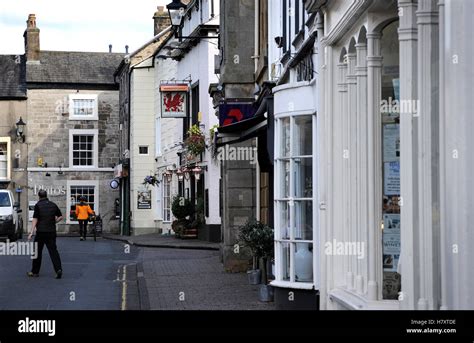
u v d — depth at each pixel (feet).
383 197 31.07
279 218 42.04
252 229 50.29
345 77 36.94
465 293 19.08
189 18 118.32
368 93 31.09
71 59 169.07
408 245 24.71
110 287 56.90
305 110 40.16
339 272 36.78
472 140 18.81
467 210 18.97
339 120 37.01
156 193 145.28
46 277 63.57
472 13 18.69
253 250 50.06
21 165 163.43
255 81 68.95
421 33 24.23
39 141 164.25
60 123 165.17
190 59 113.19
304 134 40.86
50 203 63.77
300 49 43.60
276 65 57.31
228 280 59.72
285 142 41.93
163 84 110.22
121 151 161.27
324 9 37.06
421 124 24.36
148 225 145.18
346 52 36.01
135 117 145.59
